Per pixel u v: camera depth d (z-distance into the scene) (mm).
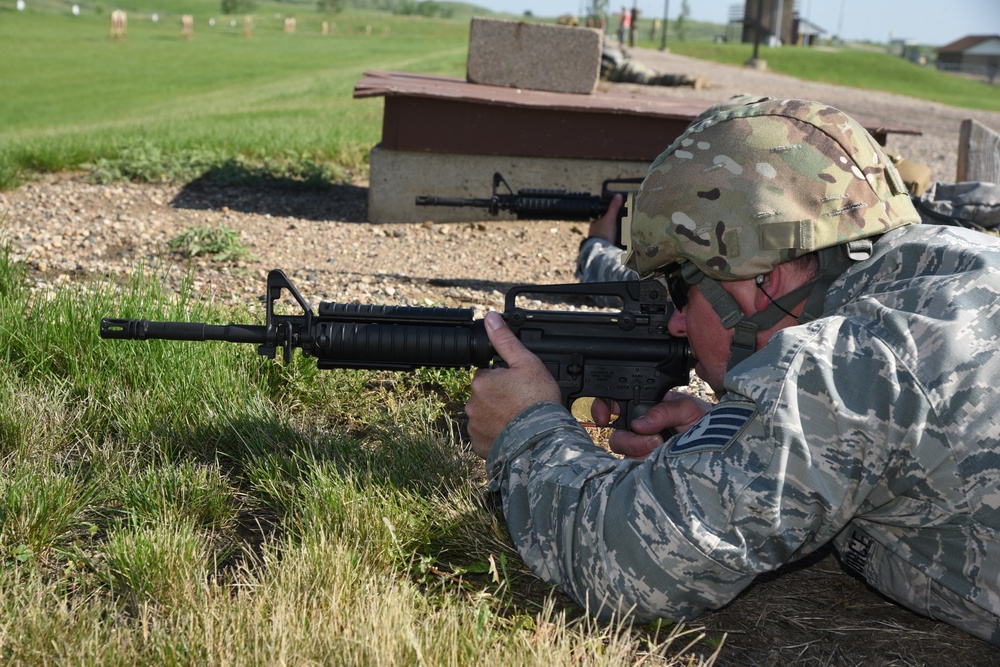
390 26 146375
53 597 2143
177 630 1987
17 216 6875
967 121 7867
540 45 8828
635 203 2074
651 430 2479
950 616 2010
